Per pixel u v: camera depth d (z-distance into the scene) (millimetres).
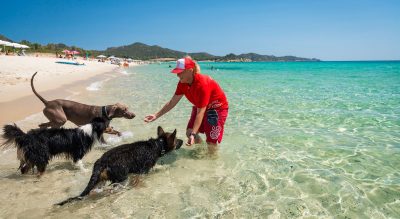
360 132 6906
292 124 7691
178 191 4129
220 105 5395
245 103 10859
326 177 4539
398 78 24812
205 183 4371
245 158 5336
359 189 4156
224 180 4469
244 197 3965
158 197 3959
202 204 3785
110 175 4059
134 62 106312
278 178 4523
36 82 15125
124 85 17547
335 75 30531
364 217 3492
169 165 5047
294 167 4926
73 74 22672
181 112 9125
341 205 3754
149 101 11164
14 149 5531
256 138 6473
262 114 8898
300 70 46438
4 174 4547
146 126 7383
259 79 24344
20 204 3691
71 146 4777
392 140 6281
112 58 75812
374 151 5617
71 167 4926
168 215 3533
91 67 37781
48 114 6602
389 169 4805
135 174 4461
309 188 4203
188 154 5539
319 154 5504
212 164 5082
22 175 4535
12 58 32781
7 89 12000
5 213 3471
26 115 8094
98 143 5348
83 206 3695
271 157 5371
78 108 6652
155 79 23453
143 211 3611
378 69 47969
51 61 37156
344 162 5113
